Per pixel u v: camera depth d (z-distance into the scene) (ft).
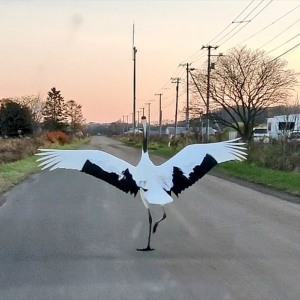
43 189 62.34
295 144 83.35
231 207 46.42
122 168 25.79
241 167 84.99
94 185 67.00
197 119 147.33
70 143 223.92
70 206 47.60
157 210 44.83
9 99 175.52
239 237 33.14
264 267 25.88
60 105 294.87
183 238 32.99
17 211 44.70
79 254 28.94
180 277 24.25
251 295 21.54
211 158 26.43
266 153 85.51
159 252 29.25
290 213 42.75
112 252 29.37
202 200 51.29
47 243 31.86
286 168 78.28
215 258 27.76
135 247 30.58
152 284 23.18
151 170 26.07
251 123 142.72
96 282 23.54
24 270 25.64
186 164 26.21
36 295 21.75
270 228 36.11
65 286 22.99
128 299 21.15
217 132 160.25
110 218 40.86
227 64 143.84
